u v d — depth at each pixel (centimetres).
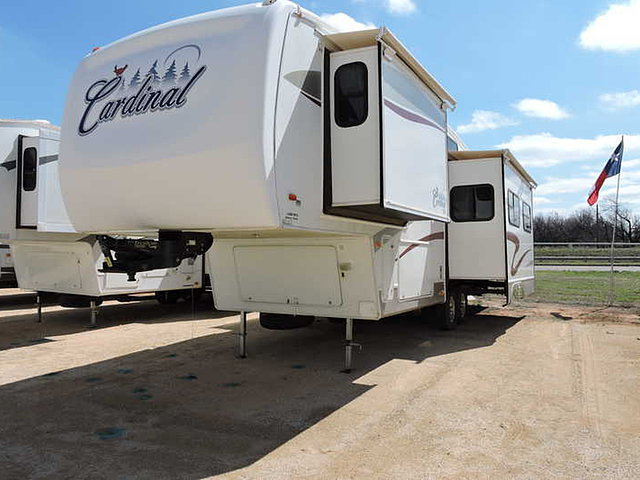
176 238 452
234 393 482
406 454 347
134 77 436
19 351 654
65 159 469
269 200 368
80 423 401
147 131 414
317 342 723
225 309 609
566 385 508
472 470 322
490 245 811
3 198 782
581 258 2684
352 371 562
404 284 599
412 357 631
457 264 829
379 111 422
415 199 498
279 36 388
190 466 327
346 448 357
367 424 403
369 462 334
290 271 552
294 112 400
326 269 530
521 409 438
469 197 827
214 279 607
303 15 415
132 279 515
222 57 392
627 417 418
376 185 422
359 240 505
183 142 392
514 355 641
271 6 392
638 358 621
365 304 524
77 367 575
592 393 482
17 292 1374
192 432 385
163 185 403
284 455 345
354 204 430
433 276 715
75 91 478
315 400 462
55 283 843
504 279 803
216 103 384
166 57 422
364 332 805
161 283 899
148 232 468
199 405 446
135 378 531
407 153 479
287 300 565
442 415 423
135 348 676
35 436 374
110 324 870
